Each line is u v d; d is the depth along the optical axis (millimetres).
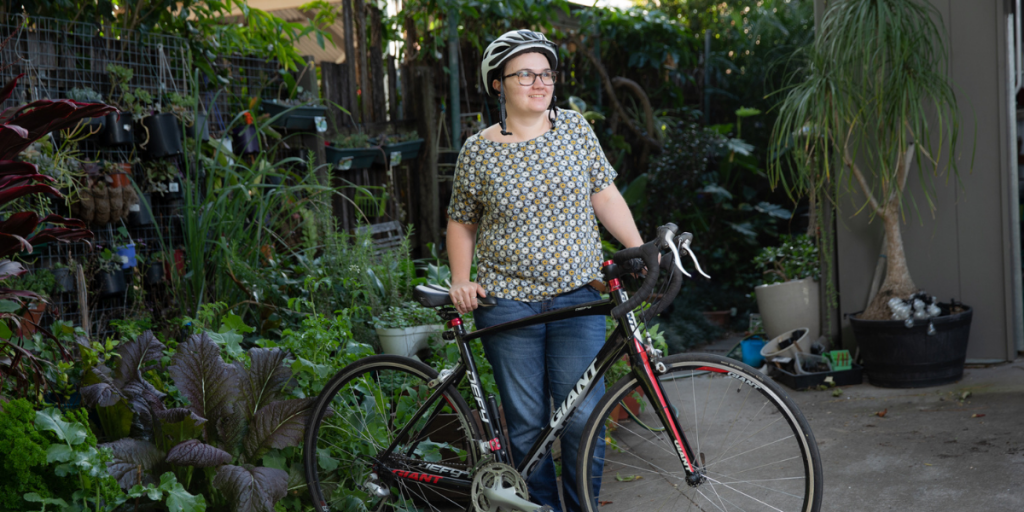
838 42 3760
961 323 3703
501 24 5898
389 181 4992
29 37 3371
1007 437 2902
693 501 2496
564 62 6902
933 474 2629
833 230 4379
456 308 2229
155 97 3826
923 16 3729
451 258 2260
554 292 2145
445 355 3131
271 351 2521
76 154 3365
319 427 2514
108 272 3391
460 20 5605
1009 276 3934
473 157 2146
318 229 3904
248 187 3746
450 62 5422
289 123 4340
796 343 4199
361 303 3518
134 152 3574
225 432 2402
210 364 2404
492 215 2143
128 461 2170
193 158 3777
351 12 4957
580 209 2129
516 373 2221
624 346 2105
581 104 6668
